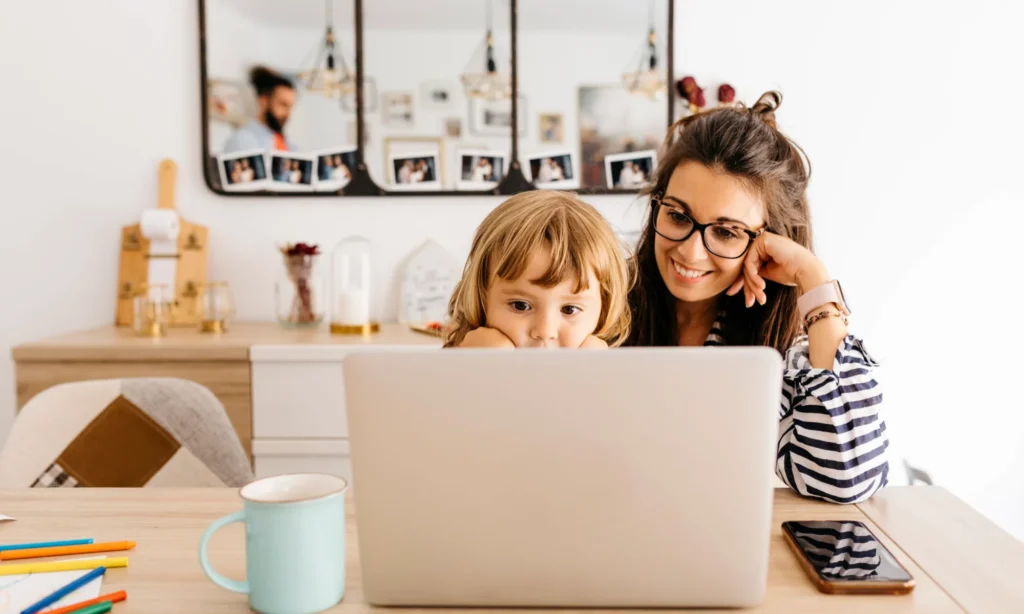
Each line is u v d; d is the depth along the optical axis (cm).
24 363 203
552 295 104
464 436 66
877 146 236
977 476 241
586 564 69
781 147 127
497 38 237
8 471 126
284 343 206
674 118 238
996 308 238
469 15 237
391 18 237
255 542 70
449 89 238
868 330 240
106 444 133
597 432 66
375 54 238
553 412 66
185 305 241
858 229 238
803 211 131
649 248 138
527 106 238
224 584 70
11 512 98
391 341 209
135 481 133
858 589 73
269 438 206
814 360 110
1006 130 234
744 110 131
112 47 239
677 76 238
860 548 82
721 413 65
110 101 240
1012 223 236
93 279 243
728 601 69
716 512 67
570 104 238
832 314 112
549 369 65
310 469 207
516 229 104
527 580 69
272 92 239
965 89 234
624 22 236
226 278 244
